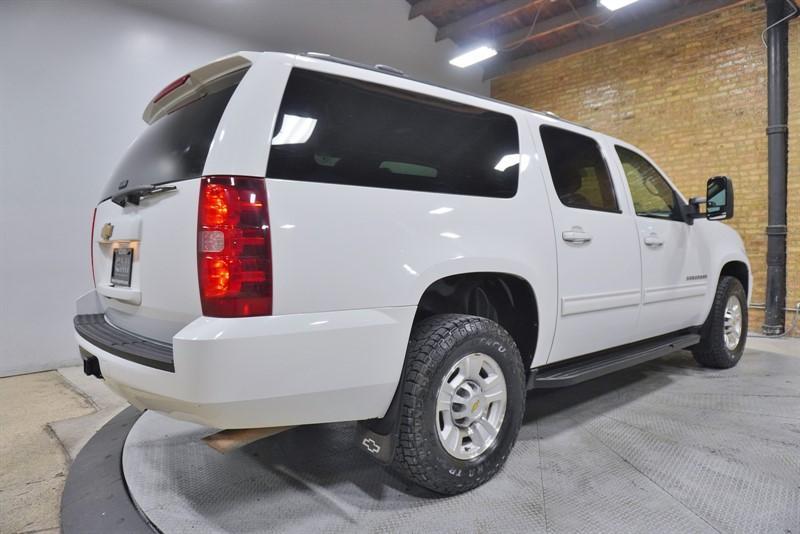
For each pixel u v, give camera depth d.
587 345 2.29
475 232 1.75
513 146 2.02
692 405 2.67
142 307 1.58
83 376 3.71
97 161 4.12
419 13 6.66
